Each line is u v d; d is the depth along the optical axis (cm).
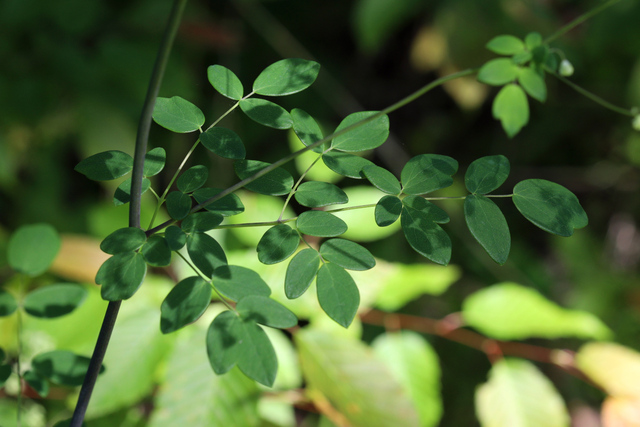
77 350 72
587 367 78
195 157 146
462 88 143
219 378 70
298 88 62
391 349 78
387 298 80
